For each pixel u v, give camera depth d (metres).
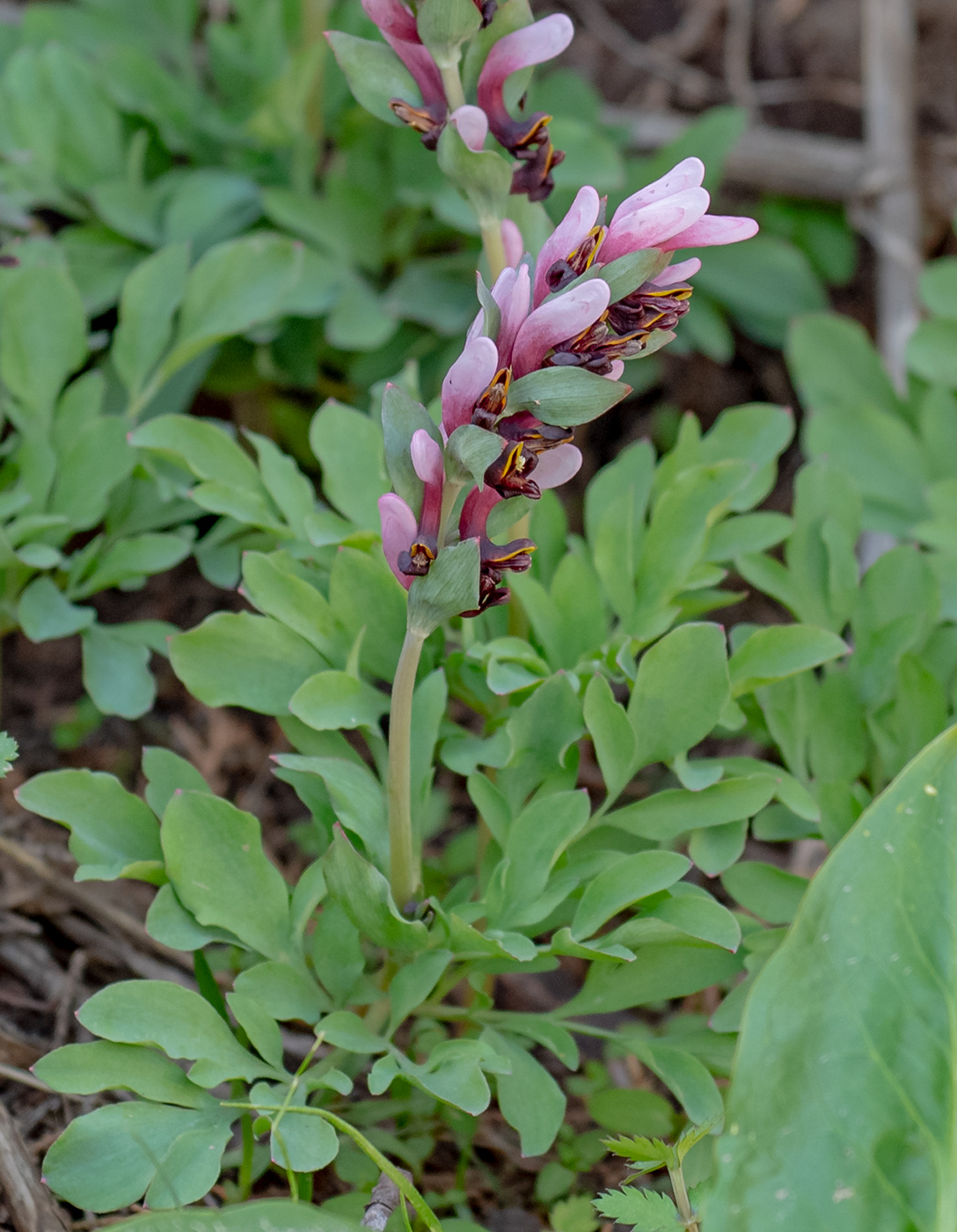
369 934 0.75
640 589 0.80
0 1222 0.75
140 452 0.83
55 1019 0.81
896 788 0.73
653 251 0.70
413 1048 0.79
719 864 0.76
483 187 0.76
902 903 0.72
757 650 0.78
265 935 0.75
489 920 0.76
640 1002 0.76
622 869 0.75
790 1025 0.72
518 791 0.77
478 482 0.69
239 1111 0.73
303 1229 0.71
